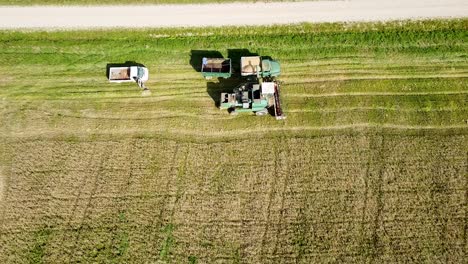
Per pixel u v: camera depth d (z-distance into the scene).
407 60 35.28
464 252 29.98
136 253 30.44
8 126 34.25
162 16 37.03
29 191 32.25
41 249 30.69
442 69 34.97
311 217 31.12
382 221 30.84
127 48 36.19
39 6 37.62
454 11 36.28
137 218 31.38
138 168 32.84
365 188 31.73
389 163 32.38
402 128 33.44
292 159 32.75
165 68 35.78
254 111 33.84
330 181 32.03
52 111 34.72
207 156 33.09
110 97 35.12
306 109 34.16
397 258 29.94
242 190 32.03
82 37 36.59
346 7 36.78
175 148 33.41
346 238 30.50
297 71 35.25
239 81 35.19
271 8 37.03
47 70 35.81
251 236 30.78
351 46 35.69
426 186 31.69
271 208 31.48
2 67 35.81
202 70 34.38
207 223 31.19
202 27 36.53
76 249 30.64
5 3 37.84
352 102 34.19
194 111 34.50
